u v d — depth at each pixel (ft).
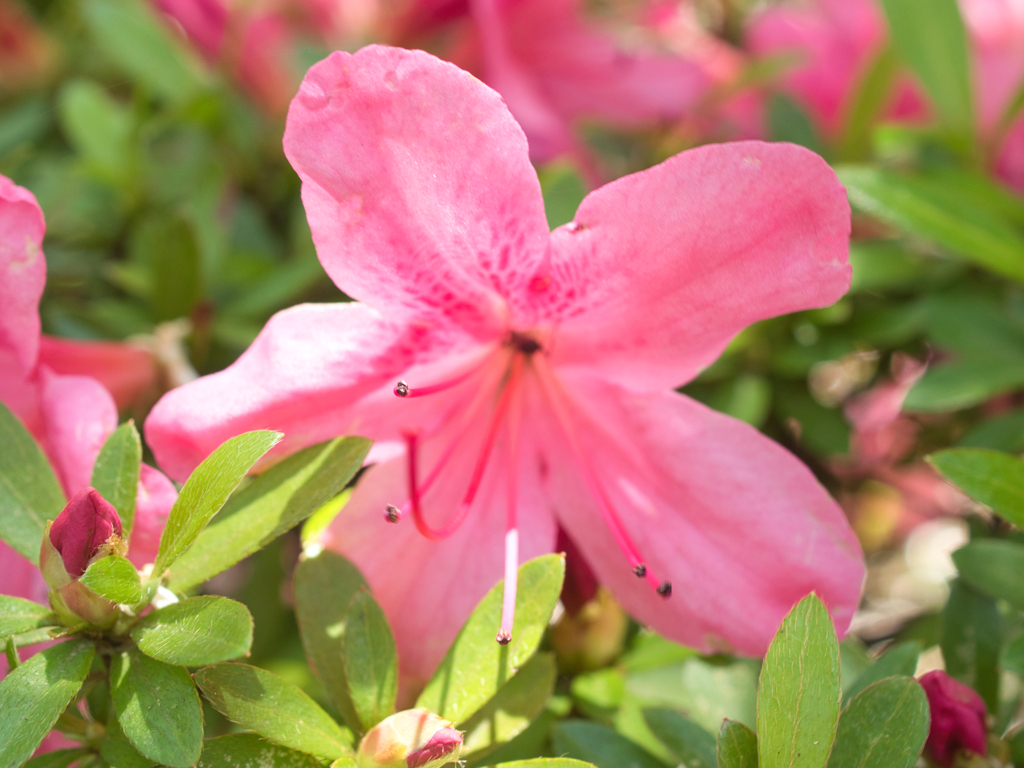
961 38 0.84
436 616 0.64
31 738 0.52
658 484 0.64
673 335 0.62
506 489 0.66
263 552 0.75
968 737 0.60
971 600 0.66
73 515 0.55
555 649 0.69
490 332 0.65
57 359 0.75
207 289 0.85
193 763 0.52
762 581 0.62
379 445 0.64
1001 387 0.76
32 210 0.61
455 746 0.54
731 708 0.64
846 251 0.57
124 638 0.56
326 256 0.59
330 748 0.55
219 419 0.59
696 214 0.58
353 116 0.56
